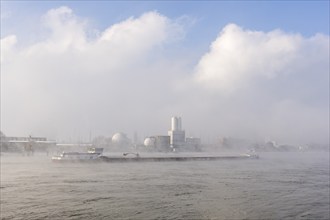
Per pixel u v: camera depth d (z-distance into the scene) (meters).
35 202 45.25
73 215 38.56
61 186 60.03
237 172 92.62
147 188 58.72
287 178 76.31
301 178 76.38
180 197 49.88
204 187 60.34
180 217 38.34
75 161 136.00
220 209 42.28
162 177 77.38
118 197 49.34
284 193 54.22
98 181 68.25
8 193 52.03
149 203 45.22
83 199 47.56
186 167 113.94
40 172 86.88
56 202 45.28
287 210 42.22
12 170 91.88
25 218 37.22
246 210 41.97
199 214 39.66
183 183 65.75
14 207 42.16
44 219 36.84
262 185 63.50
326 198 50.09
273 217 38.94
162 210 41.34
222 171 96.50
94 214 39.06
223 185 63.34
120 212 40.09
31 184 62.34
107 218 37.50
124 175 81.31
